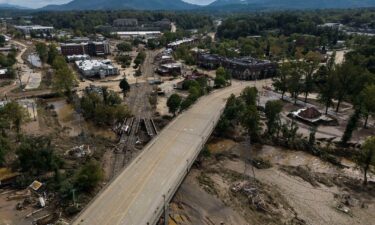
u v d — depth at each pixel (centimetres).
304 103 17962
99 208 7844
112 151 11988
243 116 13188
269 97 18938
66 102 17962
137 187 8712
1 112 12594
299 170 11131
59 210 8550
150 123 14450
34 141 11369
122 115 13975
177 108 15050
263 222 8606
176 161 10144
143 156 10425
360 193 9900
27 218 8269
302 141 12825
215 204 9269
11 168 10406
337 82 15625
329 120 15088
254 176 10781
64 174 9938
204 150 11581
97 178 9412
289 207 9231
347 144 12812
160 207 7875
